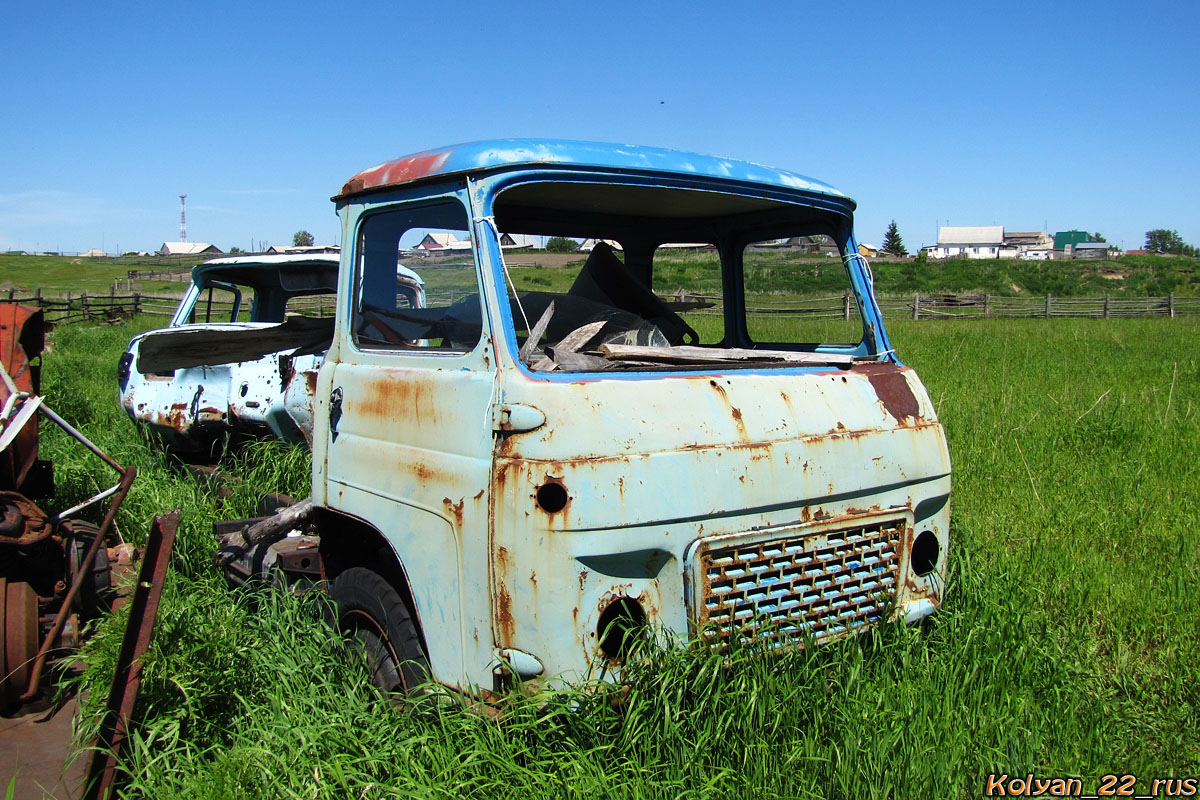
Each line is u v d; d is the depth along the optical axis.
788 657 3.25
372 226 3.77
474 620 2.97
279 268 7.41
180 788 3.10
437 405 3.20
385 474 3.45
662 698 2.93
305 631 3.87
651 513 2.87
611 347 3.44
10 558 4.57
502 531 2.85
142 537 5.92
